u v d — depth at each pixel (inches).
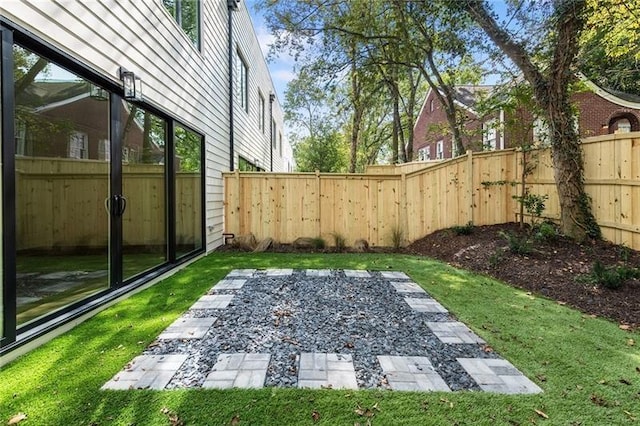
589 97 496.1
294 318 128.2
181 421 68.8
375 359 96.8
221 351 100.4
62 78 113.4
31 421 68.1
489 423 69.3
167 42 188.2
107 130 137.6
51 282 110.6
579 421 69.9
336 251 275.0
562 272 173.8
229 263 225.1
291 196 293.7
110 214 139.2
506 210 278.4
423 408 74.0
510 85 309.9
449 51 353.1
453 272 201.8
